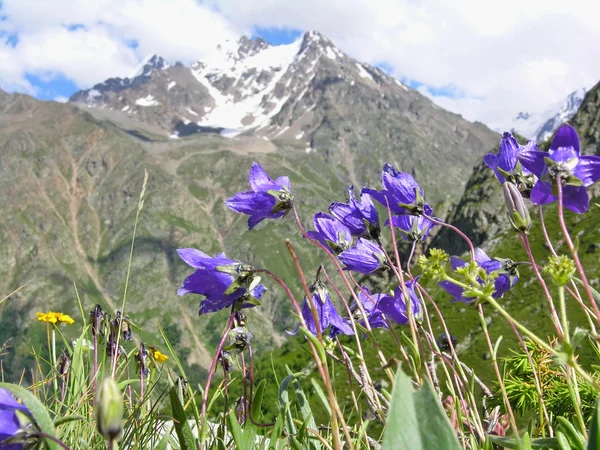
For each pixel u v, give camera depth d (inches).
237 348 7.7
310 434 7.6
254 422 6.9
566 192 7.2
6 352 11.1
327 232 8.5
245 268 7.4
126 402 10.8
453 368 7.4
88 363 11.0
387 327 8.1
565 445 5.6
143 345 11.1
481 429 7.0
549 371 10.0
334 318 7.6
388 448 3.9
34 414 5.3
